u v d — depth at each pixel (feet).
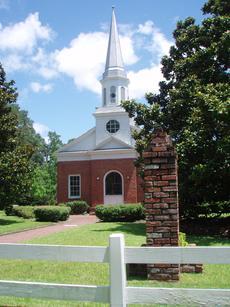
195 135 49.78
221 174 47.83
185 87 55.26
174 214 21.31
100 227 60.39
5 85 75.51
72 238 45.19
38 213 76.74
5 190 69.05
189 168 50.57
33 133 242.58
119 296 13.17
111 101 113.80
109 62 117.19
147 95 65.21
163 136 21.88
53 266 28.66
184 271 25.54
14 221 74.74
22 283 14.25
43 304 17.42
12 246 14.43
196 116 49.85
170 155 21.58
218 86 51.29
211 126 48.93
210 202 55.83
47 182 135.23
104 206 77.25
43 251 14.16
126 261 13.56
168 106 57.31
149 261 13.41
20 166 69.21
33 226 65.72
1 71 74.69
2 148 71.72
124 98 115.34
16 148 72.69
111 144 104.68
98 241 41.86
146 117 59.57
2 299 18.30
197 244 41.11
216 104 45.91
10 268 28.40
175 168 21.53
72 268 27.86
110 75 115.44
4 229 59.82
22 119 232.94
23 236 52.60
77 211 98.02
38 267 28.45
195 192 51.60
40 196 124.47
